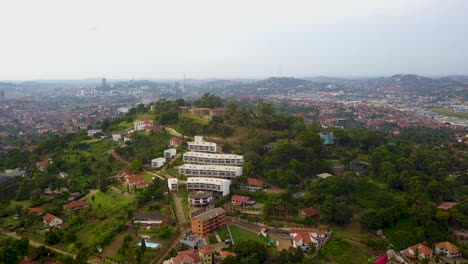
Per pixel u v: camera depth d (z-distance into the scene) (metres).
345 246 188.50
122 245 180.38
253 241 176.75
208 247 184.12
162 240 187.88
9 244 173.88
